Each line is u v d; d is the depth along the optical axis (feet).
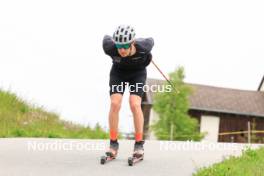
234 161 49.75
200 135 211.82
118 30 43.19
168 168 46.83
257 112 243.60
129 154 53.67
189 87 214.28
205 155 56.39
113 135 48.44
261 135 245.86
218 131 244.22
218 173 42.47
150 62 46.57
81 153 53.42
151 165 47.70
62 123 98.32
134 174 43.45
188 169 46.88
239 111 242.17
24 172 42.63
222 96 253.85
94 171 43.88
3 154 50.83
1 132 76.28
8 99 98.73
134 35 43.37
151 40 45.42
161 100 213.05
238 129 245.45
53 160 48.39
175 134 209.56
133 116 47.88
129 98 47.39
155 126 213.66
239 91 263.08
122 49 43.19
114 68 46.93
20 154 51.19
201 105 240.94
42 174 42.16
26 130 81.35
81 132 95.50
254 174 43.50
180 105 211.82
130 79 47.01
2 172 42.32
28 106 101.04
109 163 47.52
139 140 48.57
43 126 88.84
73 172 43.29
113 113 47.42
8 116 88.84
